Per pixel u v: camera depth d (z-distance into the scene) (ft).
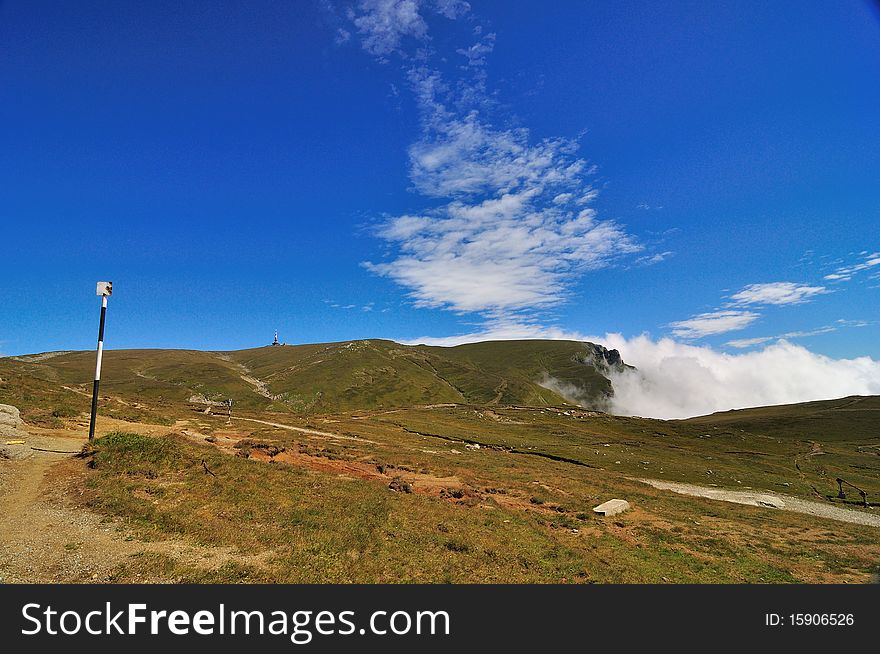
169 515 60.18
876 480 268.21
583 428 466.29
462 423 440.04
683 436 451.94
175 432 143.23
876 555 95.55
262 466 102.06
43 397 163.43
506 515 101.14
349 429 288.10
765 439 448.24
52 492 64.75
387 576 53.57
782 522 126.00
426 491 118.83
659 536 99.19
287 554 54.29
